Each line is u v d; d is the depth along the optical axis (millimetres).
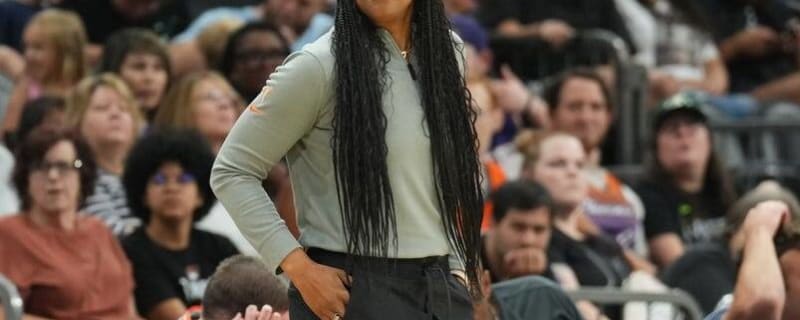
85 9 24781
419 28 10039
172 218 17203
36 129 16922
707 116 25094
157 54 21406
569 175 19906
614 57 26047
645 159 23891
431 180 9898
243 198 9812
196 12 25984
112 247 17016
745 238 14031
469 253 10047
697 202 22812
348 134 9703
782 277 13781
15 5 24438
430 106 9898
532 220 17250
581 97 23016
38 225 16625
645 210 22594
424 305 9859
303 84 9727
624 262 20125
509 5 28000
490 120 21469
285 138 9820
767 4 30734
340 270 9766
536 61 26484
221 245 17625
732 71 30328
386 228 9727
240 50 21219
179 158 17266
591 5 28328
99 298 16562
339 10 9906
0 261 16359
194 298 17109
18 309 14492
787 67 30500
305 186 9938
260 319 10969
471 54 22922
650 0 29562
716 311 14805
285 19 24734
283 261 9758
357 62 9773
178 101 20172
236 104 20469
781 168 25922
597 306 17453
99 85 19234
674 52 29219
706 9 30766
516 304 14930
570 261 19047
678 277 18953
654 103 28016
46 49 21531
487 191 20484
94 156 17109
